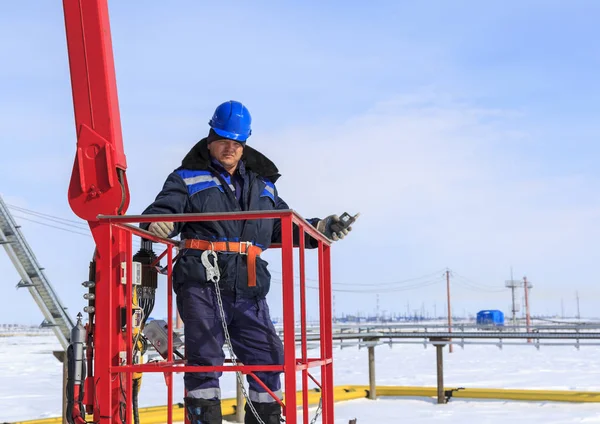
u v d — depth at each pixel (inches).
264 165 134.8
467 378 674.8
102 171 122.3
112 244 116.3
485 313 1955.0
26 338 3747.5
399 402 418.0
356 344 432.5
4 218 246.1
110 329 111.7
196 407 120.5
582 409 388.2
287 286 105.4
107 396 110.2
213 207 124.9
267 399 129.1
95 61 124.5
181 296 124.0
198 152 128.6
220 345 123.9
